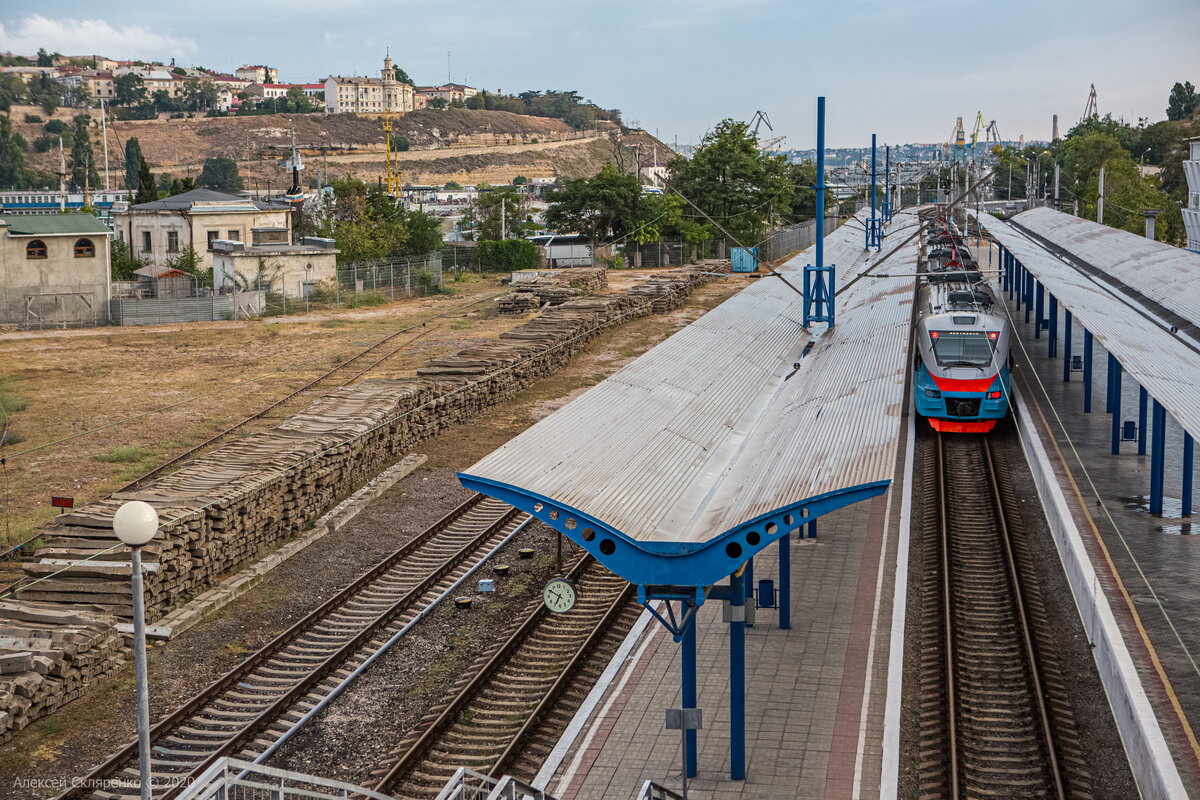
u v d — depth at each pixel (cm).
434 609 1900
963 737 1380
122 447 2995
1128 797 1242
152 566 1781
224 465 2253
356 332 4994
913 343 3594
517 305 5409
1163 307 2850
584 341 4478
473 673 1627
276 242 6119
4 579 1981
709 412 1734
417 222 7744
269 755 1394
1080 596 1783
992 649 1641
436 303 6062
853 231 5853
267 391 3725
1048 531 2184
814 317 2561
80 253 5231
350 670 1644
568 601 1320
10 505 2475
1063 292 2575
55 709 1509
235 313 5434
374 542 2245
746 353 2166
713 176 8212
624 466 1382
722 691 1514
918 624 1741
